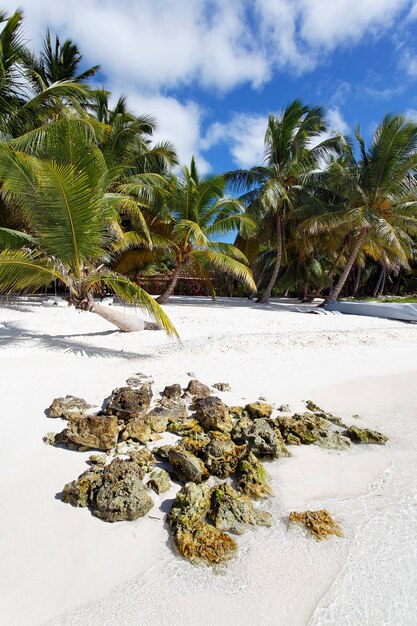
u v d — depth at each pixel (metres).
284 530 2.64
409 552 2.46
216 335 9.66
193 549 2.39
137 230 15.36
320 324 13.05
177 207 15.38
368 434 4.24
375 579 2.23
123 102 17.86
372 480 3.39
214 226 15.84
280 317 14.28
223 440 3.78
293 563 2.34
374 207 17.91
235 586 2.15
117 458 3.31
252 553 2.41
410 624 1.93
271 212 20.38
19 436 3.69
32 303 13.58
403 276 35.53
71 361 6.31
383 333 11.51
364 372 7.27
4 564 2.20
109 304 14.81
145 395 4.55
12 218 12.34
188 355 7.32
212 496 2.92
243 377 6.29
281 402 5.29
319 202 18.75
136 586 2.12
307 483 3.30
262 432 3.88
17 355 6.35
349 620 1.95
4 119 11.92
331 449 3.97
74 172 6.31
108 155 15.38
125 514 2.66
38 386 5.01
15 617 1.88
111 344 7.91
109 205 8.65
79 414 4.12
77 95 12.82
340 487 3.26
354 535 2.62
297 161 19.45
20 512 2.65
